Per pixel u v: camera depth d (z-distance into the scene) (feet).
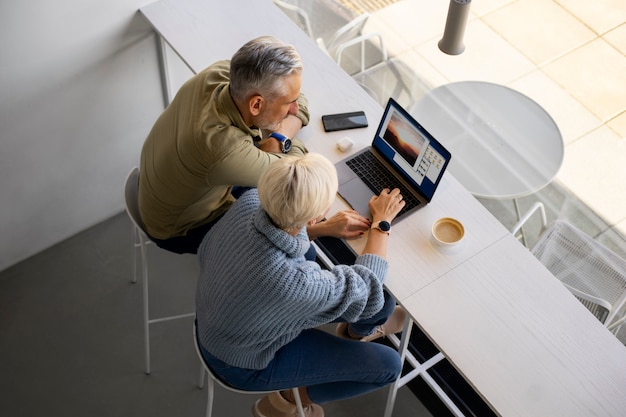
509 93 10.92
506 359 6.73
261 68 6.66
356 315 6.47
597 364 6.70
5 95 8.95
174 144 7.20
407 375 8.74
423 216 7.74
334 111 8.69
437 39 12.56
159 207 7.67
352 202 7.83
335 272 6.21
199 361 9.84
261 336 6.26
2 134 9.26
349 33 12.13
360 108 8.74
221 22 9.61
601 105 11.90
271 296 5.88
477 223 7.68
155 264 10.75
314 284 5.94
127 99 10.16
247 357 6.56
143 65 10.00
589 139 11.57
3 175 9.65
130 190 7.86
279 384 6.97
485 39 12.71
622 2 13.20
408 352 8.88
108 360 9.87
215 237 6.24
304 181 5.52
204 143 6.94
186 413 9.47
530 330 6.91
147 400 9.55
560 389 6.55
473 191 9.78
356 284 6.20
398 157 7.97
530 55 12.39
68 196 10.55
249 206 6.09
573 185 11.18
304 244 5.90
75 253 10.85
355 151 8.29
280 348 6.99
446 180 8.05
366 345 7.20
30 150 9.65
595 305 9.25
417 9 12.96
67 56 9.12
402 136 7.83
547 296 7.13
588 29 12.99
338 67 9.22
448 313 7.02
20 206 10.14
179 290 10.52
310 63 9.26
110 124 10.22
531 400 6.49
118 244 10.95
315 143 8.38
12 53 8.64
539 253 9.72
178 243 8.14
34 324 10.19
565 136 11.62
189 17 9.59
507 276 7.28
